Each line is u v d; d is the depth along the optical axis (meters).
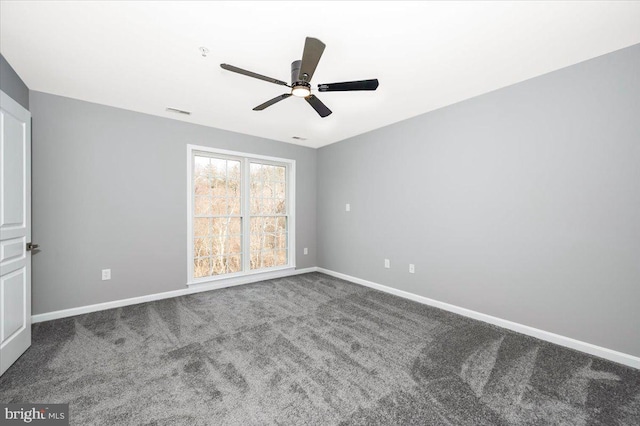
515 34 1.80
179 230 3.53
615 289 2.02
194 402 1.57
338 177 4.52
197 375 1.82
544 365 1.96
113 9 1.58
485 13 1.61
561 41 1.88
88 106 2.93
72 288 2.86
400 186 3.54
